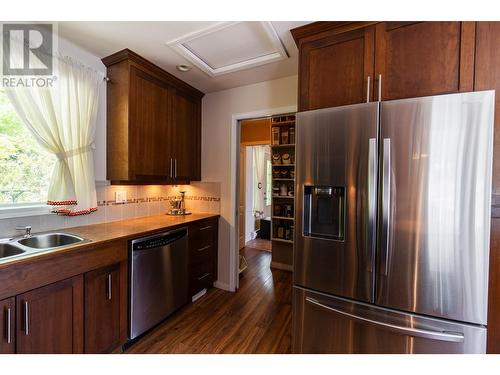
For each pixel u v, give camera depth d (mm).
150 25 1702
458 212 1128
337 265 1401
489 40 1180
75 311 1485
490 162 1081
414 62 1303
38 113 1679
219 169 2945
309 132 1477
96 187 2174
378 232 1280
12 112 1728
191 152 2861
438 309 1176
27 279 1272
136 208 2598
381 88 1375
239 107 2789
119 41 1895
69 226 2006
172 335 2027
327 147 1417
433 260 1176
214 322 2227
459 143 1119
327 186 1426
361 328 1357
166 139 2486
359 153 1322
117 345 1742
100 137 2186
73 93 1912
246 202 5117
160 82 2395
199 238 2623
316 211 1531
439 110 1150
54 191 1793
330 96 1524
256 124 4398
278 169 3725
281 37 1827
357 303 1351
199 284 2639
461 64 1213
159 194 2885
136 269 1857
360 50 1443
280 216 3666
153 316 2018
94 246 1565
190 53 2092
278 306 2527
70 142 1887
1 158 1688
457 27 1226
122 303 1774
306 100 1594
